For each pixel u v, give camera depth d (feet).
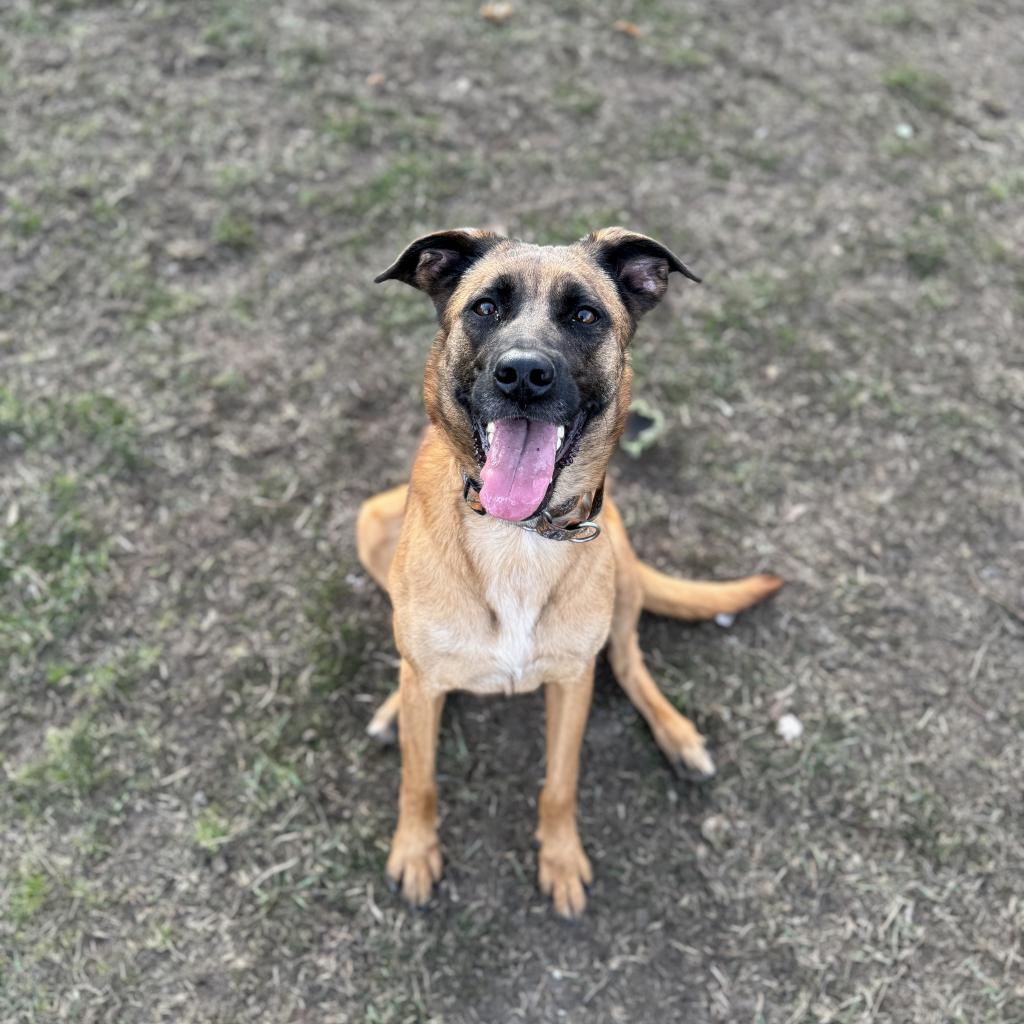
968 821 3.47
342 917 3.20
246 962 3.10
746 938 3.23
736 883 3.34
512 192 5.16
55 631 3.67
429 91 5.57
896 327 4.82
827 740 3.64
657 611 3.73
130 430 4.19
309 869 3.28
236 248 4.81
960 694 3.76
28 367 4.33
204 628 3.75
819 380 4.61
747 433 4.45
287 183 5.06
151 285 4.64
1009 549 4.14
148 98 5.30
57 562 3.82
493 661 2.85
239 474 4.14
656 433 4.32
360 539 3.55
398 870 3.23
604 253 2.90
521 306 2.68
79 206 4.84
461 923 3.22
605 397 2.78
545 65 5.78
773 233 5.13
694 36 6.08
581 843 3.40
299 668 3.69
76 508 3.98
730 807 3.50
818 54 6.07
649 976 3.15
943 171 5.48
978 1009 3.11
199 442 4.21
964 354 4.74
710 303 4.83
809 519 4.21
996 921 3.27
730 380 4.60
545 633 2.84
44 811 3.30
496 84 5.65
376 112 5.40
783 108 5.73
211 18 5.71
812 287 4.93
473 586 2.79
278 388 4.40
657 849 3.40
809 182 5.37
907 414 4.52
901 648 3.86
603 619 2.90
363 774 3.49
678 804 3.50
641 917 3.26
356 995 3.08
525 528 2.77
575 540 2.79
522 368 2.43
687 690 3.76
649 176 5.31
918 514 4.23
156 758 3.44
